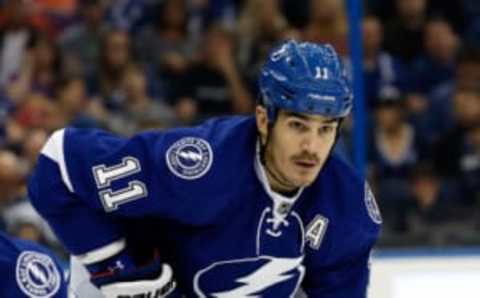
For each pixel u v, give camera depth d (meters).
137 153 6.90
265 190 6.94
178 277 7.27
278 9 15.98
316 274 7.36
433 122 14.89
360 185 7.22
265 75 6.73
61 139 7.06
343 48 15.52
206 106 15.30
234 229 7.00
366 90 15.14
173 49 15.81
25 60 15.91
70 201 7.02
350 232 7.17
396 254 12.64
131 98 15.22
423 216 13.71
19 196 13.52
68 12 16.34
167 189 6.84
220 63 15.50
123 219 7.01
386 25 15.71
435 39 15.73
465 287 12.57
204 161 6.86
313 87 6.53
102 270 7.10
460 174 14.48
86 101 15.31
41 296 6.46
